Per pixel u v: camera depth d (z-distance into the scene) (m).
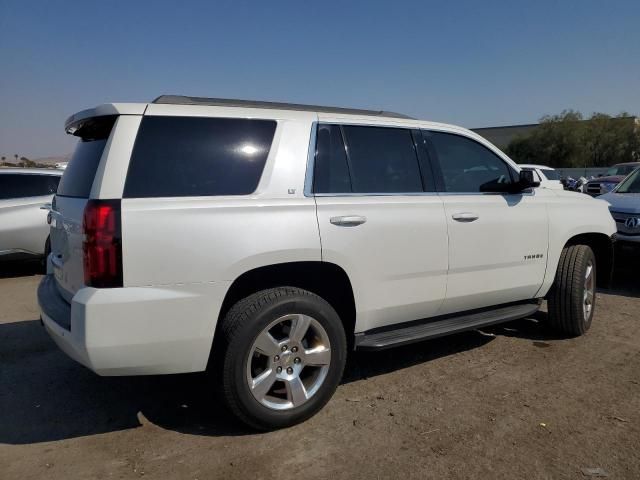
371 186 3.66
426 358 4.50
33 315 5.89
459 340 4.97
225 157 3.15
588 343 4.85
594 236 5.27
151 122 3.01
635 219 6.86
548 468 2.83
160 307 2.83
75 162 3.55
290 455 2.97
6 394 3.81
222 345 3.02
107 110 3.02
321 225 3.29
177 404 3.64
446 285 3.97
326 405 3.58
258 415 3.11
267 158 3.26
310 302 3.23
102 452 3.01
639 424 3.31
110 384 3.98
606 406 3.55
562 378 4.04
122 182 2.86
